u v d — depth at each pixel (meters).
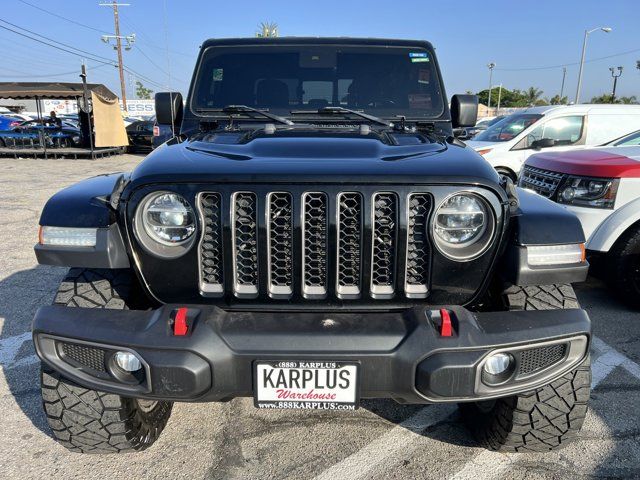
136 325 1.89
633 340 3.72
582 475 2.32
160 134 13.16
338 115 3.08
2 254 5.82
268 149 2.22
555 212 2.12
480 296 2.07
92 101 17.28
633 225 4.10
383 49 3.25
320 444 2.56
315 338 1.85
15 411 2.79
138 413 2.35
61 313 1.96
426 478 2.31
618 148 4.75
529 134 8.38
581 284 5.00
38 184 11.27
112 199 2.04
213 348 1.83
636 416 2.77
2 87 17.80
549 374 1.97
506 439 2.30
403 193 1.93
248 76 3.19
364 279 1.98
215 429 2.68
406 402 1.95
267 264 1.96
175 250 1.98
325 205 1.93
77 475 2.31
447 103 3.20
